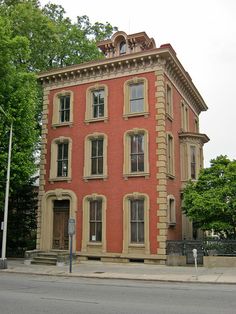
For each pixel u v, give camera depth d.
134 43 27.75
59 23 34.09
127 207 23.64
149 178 23.25
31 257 24.33
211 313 9.19
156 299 11.35
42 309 9.59
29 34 29.70
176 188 25.62
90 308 9.76
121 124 24.89
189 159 27.02
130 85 25.34
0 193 23.84
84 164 25.61
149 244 22.45
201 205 21.06
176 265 21.62
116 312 9.23
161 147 23.25
